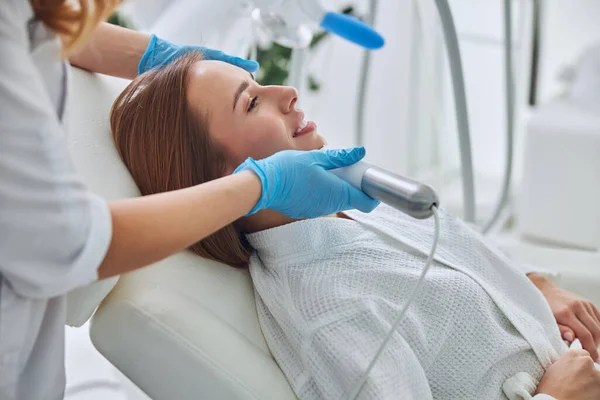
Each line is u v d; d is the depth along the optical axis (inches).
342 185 33.9
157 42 44.7
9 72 23.7
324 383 34.5
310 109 91.5
